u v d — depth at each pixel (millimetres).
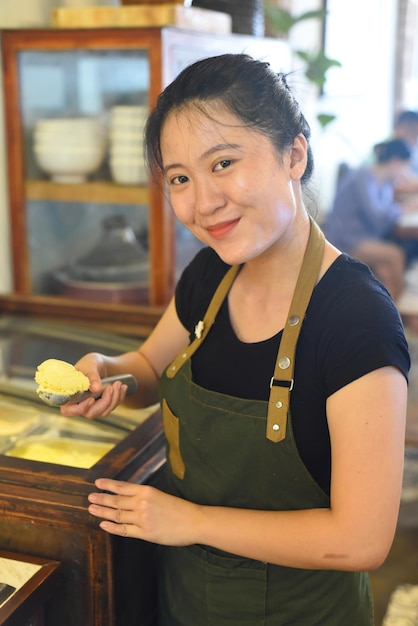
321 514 1064
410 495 2715
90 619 1206
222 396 1173
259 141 1058
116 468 1246
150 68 2086
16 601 1071
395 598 2191
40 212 2312
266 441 1133
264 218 1077
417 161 5762
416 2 7465
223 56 1095
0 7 2227
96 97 2213
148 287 2230
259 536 1080
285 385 1120
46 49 2174
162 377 1303
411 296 4285
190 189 1098
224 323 1245
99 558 1172
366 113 6730
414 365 2590
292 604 1204
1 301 2242
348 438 1043
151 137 1149
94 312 2166
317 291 1136
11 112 2244
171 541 1106
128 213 2223
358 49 6340
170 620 1312
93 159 2252
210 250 1390
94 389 1251
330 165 5727
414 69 7738
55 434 1384
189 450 1229
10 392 1548
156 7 2109
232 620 1222
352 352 1057
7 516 1202
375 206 4922
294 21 3734
